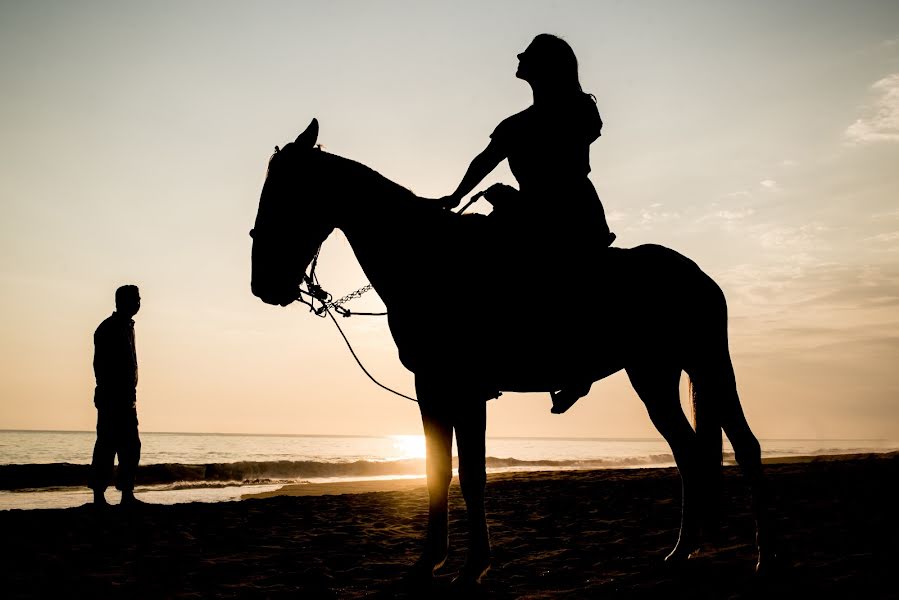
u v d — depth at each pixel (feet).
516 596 13.41
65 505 43.11
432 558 13.67
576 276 13.82
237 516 26.99
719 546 17.30
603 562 16.58
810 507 24.04
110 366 28.89
